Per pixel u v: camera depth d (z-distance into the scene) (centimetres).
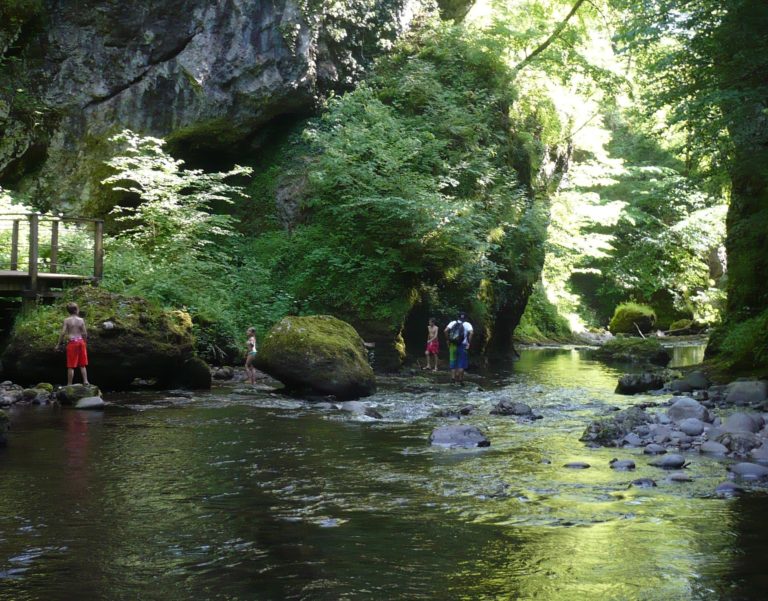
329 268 2311
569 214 3856
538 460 959
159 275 2020
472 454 1000
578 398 1642
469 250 2388
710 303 4328
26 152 2339
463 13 3066
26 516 698
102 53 2375
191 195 2239
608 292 4359
